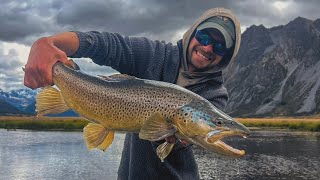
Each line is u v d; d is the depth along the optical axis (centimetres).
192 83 93
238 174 541
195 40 91
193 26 92
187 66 93
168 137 72
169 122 72
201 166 603
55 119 1970
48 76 72
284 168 591
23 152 744
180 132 71
